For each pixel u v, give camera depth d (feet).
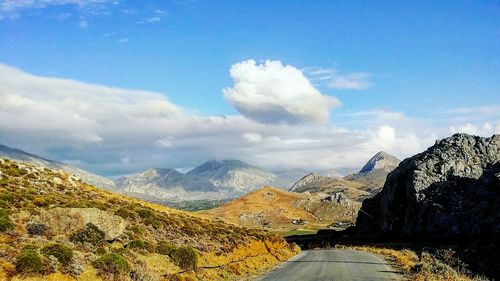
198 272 83.51
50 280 54.08
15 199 94.17
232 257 111.04
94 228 79.97
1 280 49.57
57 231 77.05
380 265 115.85
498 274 121.39
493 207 246.06
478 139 349.82
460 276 86.48
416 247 235.20
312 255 172.55
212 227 154.10
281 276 89.66
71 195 132.67
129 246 82.89
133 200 182.70
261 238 162.09
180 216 167.94
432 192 303.89
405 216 320.50
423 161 336.90
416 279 78.74
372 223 408.05
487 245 182.39
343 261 132.57
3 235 66.39
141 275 65.57
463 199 277.03
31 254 54.80
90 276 59.93
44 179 140.56
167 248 86.89
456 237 245.45
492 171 280.72
